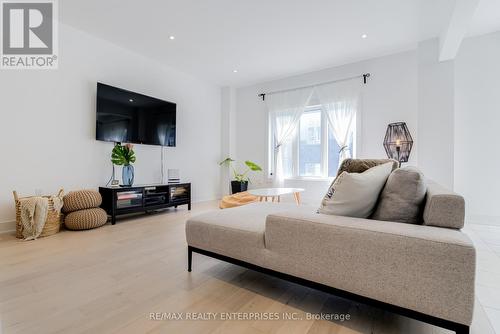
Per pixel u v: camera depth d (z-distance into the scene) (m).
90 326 1.12
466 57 3.22
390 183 1.26
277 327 1.13
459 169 3.26
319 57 3.84
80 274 1.65
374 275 1.04
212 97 5.12
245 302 1.34
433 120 3.17
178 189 3.88
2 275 1.62
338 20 2.85
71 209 2.72
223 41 3.35
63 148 2.96
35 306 1.27
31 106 2.72
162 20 2.87
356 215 1.30
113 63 3.44
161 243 2.30
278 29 3.04
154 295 1.40
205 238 1.62
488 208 3.11
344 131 4.04
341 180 1.31
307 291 1.47
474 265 0.87
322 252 1.17
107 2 2.54
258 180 5.04
